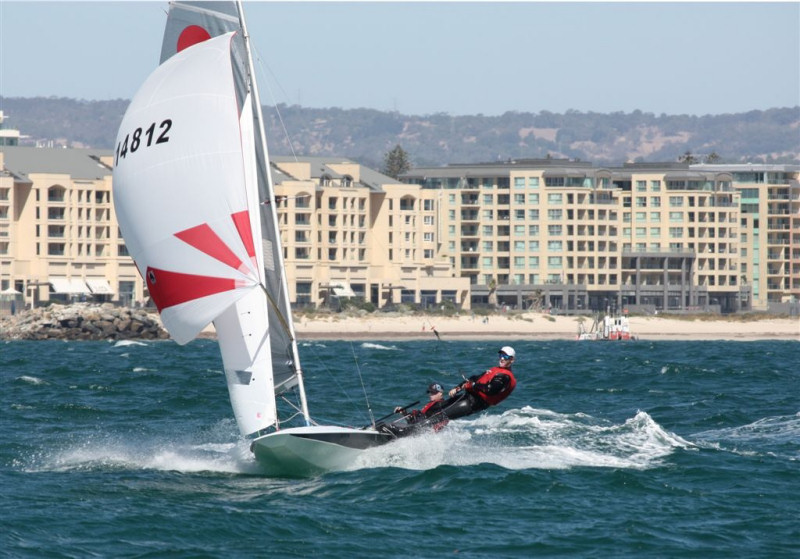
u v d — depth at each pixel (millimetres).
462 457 103062
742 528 80000
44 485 93250
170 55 97312
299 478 95750
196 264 92625
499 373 100812
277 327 95375
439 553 73438
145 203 93438
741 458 106250
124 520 80500
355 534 77750
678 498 89312
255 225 93000
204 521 80375
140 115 93812
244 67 95562
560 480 94438
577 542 76125
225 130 91938
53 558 71125
